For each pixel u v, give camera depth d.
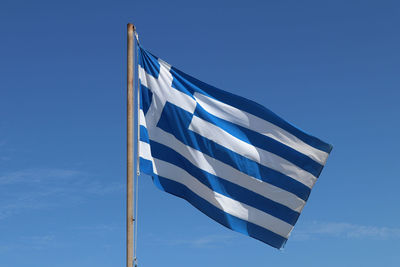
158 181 15.52
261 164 16.47
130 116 15.05
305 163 16.56
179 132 15.97
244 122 16.59
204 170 16.06
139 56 16.06
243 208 16.28
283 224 16.44
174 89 16.20
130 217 14.28
